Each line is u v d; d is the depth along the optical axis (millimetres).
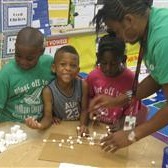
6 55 1874
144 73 2074
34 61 1434
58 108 1489
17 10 1841
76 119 1521
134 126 1271
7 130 1386
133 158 1165
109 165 1111
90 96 1586
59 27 2090
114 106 1404
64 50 1445
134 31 1055
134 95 1380
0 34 1821
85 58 2279
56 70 1464
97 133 1367
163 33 1017
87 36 2232
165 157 1042
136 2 1019
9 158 1119
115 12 1016
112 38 1462
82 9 2148
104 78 1560
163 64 1019
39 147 1203
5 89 1448
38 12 1950
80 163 1109
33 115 1512
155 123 1074
